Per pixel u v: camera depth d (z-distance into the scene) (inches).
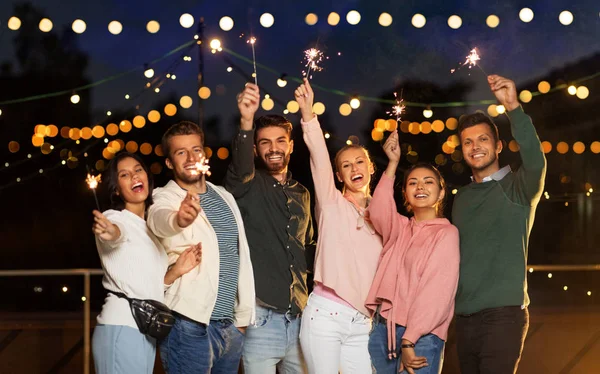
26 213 478.3
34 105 459.8
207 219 148.2
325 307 155.0
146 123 428.5
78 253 484.1
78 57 453.7
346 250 156.6
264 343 159.3
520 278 150.7
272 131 164.6
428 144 383.9
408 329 146.9
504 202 152.6
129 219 140.3
